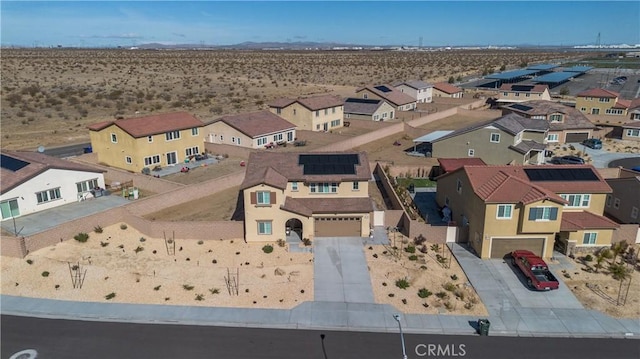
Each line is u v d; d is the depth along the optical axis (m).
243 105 111.50
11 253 37.62
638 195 45.28
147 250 40.12
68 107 102.56
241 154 68.06
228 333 29.78
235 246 41.25
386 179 55.75
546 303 33.56
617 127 84.75
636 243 42.06
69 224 40.53
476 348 28.75
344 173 44.91
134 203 46.22
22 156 50.38
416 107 113.62
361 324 30.91
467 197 42.88
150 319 31.05
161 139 62.06
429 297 34.16
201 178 58.28
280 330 30.19
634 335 30.17
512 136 63.75
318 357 27.69
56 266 36.84
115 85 134.62
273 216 41.38
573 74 165.88
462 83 163.75
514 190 38.91
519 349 28.69
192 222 41.94
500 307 33.03
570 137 81.12
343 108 94.19
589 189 42.03
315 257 39.59
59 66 178.25
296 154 47.88
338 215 42.78
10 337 28.94
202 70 183.62
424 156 71.06
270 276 36.59
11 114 93.94
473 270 37.84
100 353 27.69
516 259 37.97
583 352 28.50
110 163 63.25
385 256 39.84
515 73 167.50
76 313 31.48
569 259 39.88
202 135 67.56
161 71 176.62
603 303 33.62
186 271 37.03
